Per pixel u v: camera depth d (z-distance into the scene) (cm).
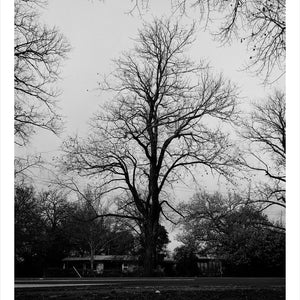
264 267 3541
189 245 4375
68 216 3912
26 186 3506
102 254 6794
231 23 1177
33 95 2005
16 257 4194
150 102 3222
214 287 1301
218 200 3425
